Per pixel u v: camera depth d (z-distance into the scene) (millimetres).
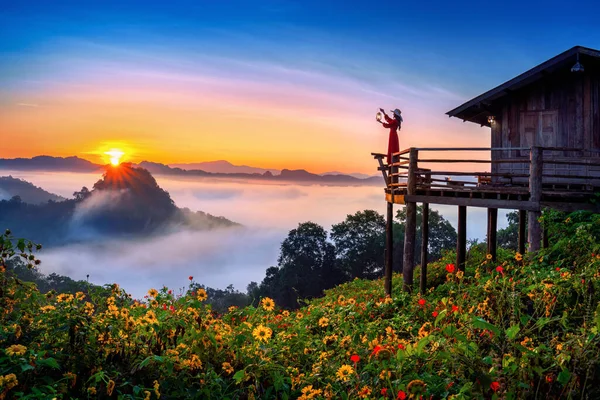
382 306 11117
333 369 6367
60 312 5754
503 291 7289
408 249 14281
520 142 17469
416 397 4559
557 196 11867
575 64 15539
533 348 5590
